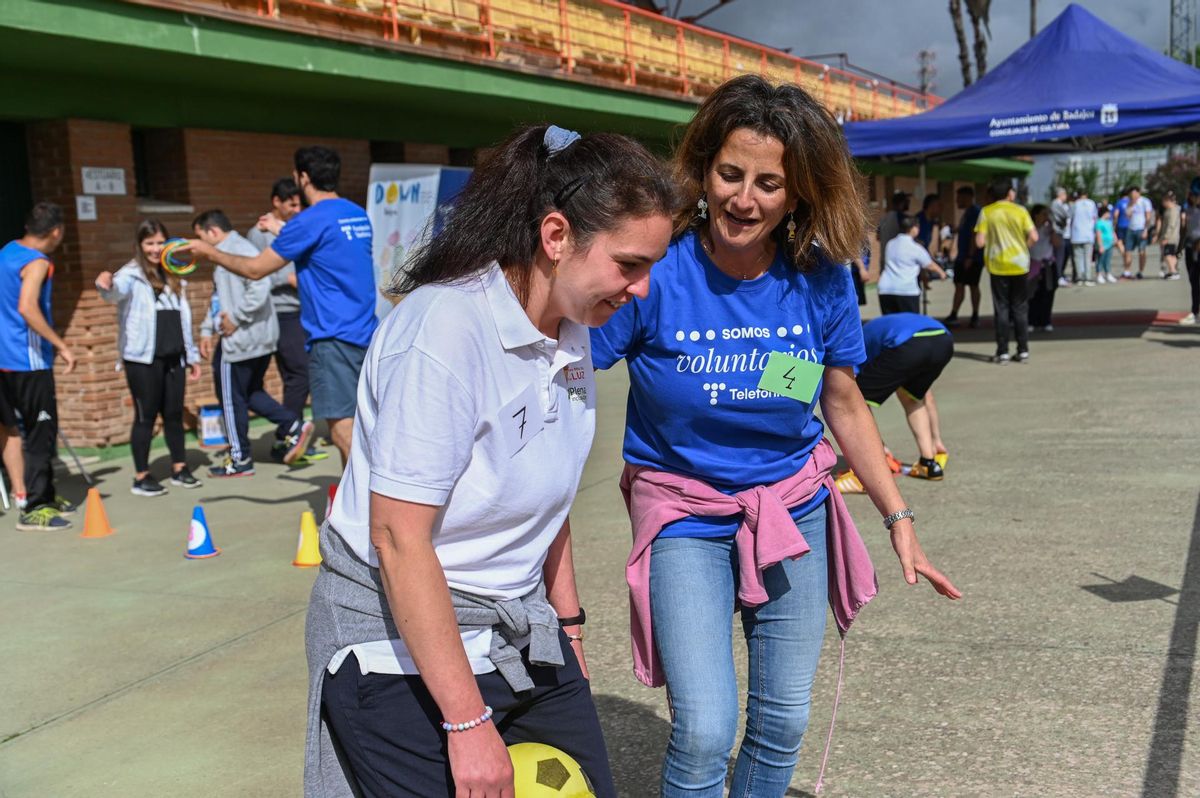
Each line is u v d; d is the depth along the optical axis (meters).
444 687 1.71
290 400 8.59
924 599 4.60
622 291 1.79
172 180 9.76
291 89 9.91
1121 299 18.88
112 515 7.04
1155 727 3.35
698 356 2.29
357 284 5.60
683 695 2.23
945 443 7.85
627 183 1.73
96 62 8.00
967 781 3.11
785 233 2.30
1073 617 4.28
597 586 5.03
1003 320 11.85
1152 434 7.66
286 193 7.72
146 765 3.49
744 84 2.17
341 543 1.85
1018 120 12.16
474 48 11.41
